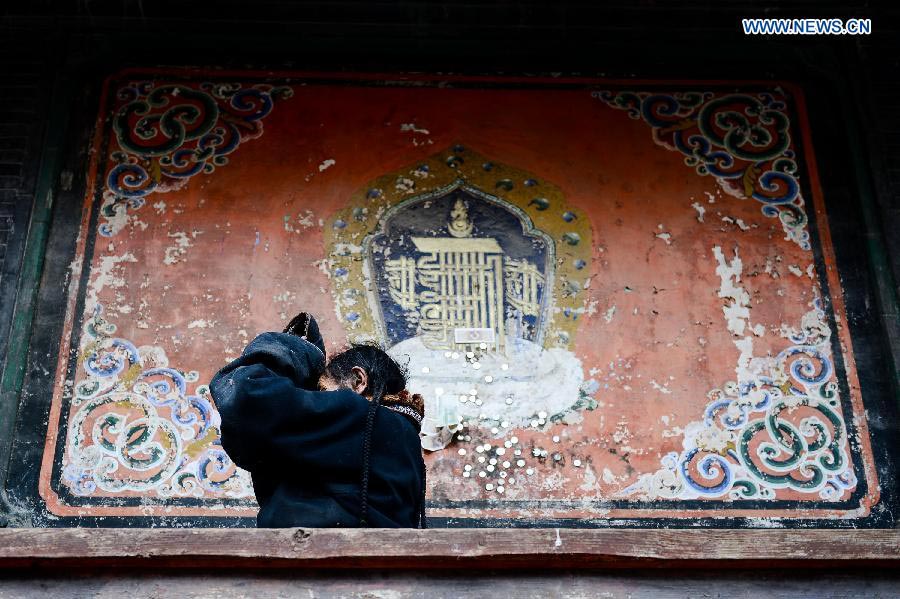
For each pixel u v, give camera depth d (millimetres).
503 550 3281
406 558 3262
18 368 5738
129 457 5574
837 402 5824
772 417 5777
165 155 6414
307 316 3846
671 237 6266
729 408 5797
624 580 3342
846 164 6535
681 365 5898
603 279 6129
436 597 3275
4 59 6676
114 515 5441
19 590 3258
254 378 3469
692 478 5621
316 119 6594
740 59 6875
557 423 5734
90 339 5848
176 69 6727
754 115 6703
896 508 5574
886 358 5941
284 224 6227
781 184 6457
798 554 3342
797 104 6746
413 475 3602
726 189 6438
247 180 6355
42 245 6078
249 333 5910
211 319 5930
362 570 3295
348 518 3443
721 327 6008
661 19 6906
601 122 6672
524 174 6461
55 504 5449
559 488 5586
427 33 6859
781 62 6871
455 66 6824
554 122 6660
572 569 3340
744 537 3365
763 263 6199
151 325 5898
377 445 3549
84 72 6676
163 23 6809
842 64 6848
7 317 5867
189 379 5773
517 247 6215
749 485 5613
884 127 6641
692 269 6172
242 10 6840
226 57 6785
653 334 5977
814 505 5578
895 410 5809
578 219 6316
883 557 3350
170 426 5660
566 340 5949
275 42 6824
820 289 6133
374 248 6176
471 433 5695
